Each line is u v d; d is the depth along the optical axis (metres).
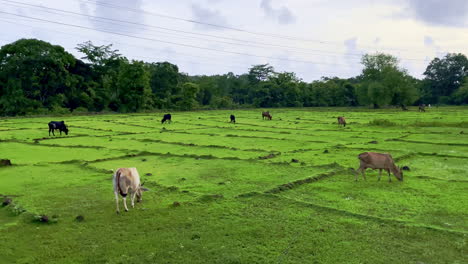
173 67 105.50
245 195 13.38
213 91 121.62
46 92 75.38
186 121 52.56
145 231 10.21
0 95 72.19
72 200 13.16
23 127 42.41
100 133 37.00
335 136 33.28
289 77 118.56
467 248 8.93
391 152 23.22
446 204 12.34
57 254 8.80
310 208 11.93
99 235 9.95
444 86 125.06
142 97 84.19
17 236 9.87
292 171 17.61
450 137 31.14
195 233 9.98
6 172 17.98
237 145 27.97
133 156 23.08
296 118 57.69
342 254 8.68
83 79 81.62
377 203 12.59
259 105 113.06
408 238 9.53
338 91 117.44
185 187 14.93
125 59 87.94
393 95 88.19
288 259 8.45
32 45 71.31
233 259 8.45
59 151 25.20
